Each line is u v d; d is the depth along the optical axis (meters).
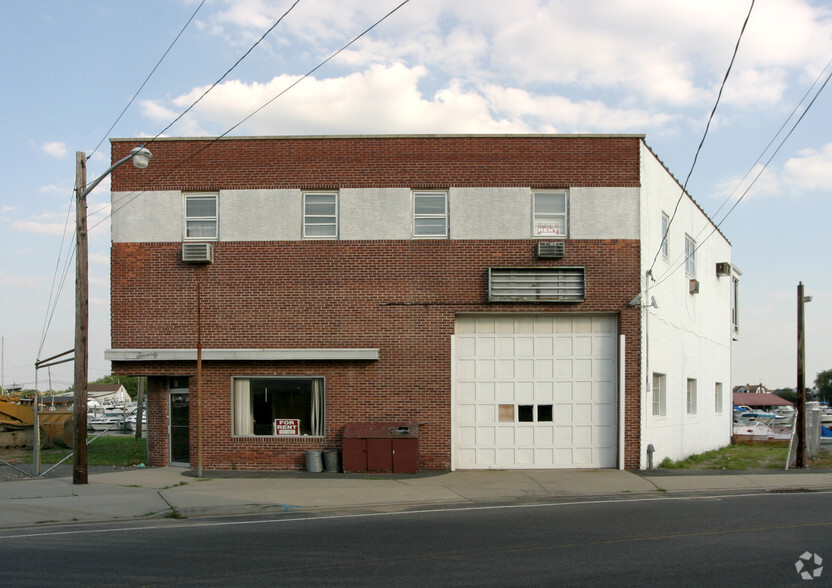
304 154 19.59
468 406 19.42
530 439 19.36
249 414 19.45
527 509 13.59
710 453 25.30
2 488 15.80
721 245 30.22
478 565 8.98
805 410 20.55
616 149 19.50
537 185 19.39
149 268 19.58
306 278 19.41
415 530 11.41
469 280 19.30
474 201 19.41
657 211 20.88
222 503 13.97
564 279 19.19
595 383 19.48
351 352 18.97
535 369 19.48
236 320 19.41
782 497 14.93
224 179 19.64
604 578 8.32
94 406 73.31
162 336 19.42
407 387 19.17
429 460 19.02
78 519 12.72
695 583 8.09
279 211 19.53
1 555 9.77
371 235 19.42
